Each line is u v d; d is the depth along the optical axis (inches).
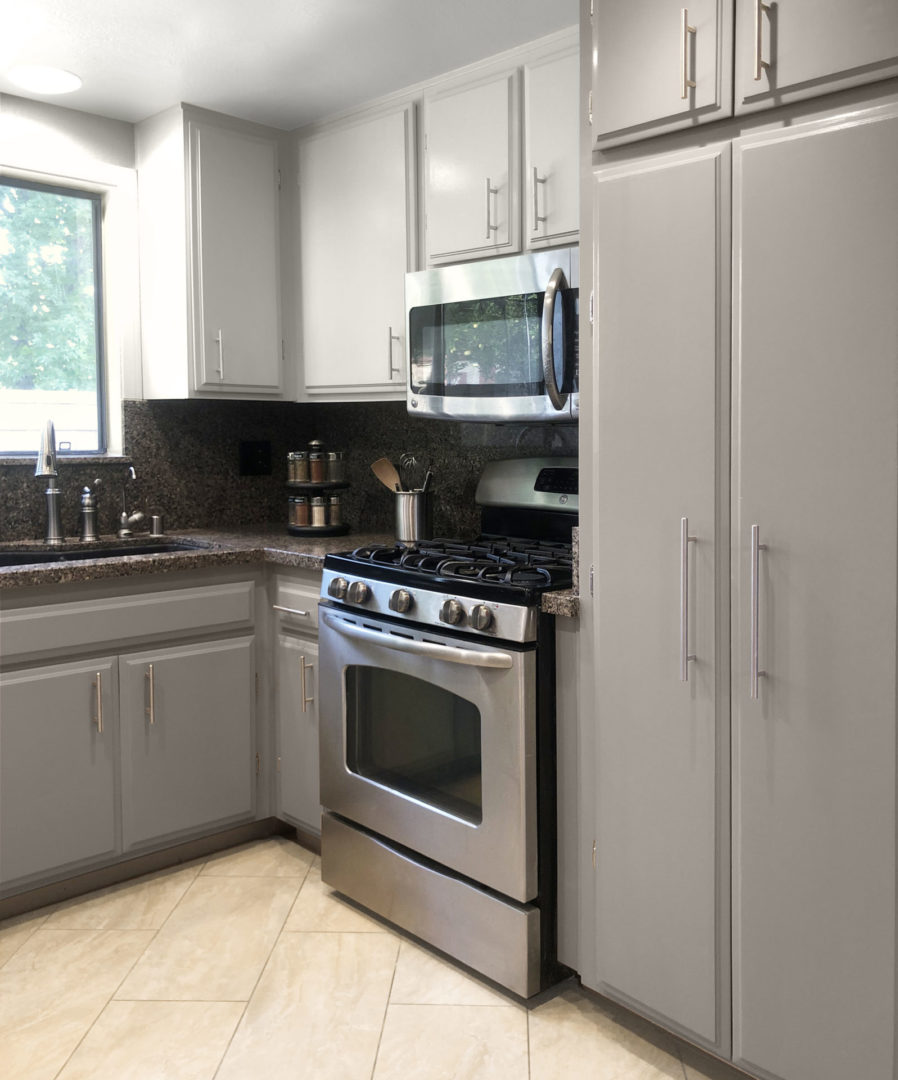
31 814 93.4
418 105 106.1
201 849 108.6
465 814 83.8
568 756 78.5
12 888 93.4
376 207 111.0
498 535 109.5
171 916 95.0
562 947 80.5
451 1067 72.4
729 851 66.7
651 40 66.1
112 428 123.0
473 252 101.2
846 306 57.8
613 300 70.5
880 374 56.7
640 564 70.2
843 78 56.9
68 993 81.8
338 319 117.2
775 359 61.3
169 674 102.3
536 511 105.5
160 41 94.6
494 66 97.7
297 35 93.0
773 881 64.1
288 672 108.1
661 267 67.2
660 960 71.6
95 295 121.4
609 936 75.3
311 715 105.3
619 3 67.8
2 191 112.6
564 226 92.5
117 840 100.0
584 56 72.0
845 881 60.6
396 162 108.0
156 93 108.6
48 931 91.9
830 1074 62.2
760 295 61.7
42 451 110.9
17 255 114.4
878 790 58.6
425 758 87.9
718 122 63.7
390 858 91.6
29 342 116.3
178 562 101.0
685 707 68.2
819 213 58.6
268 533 125.2
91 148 116.0
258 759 111.3
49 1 85.7
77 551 114.8
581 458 74.8
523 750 77.7
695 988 69.3
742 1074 71.4
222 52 97.3
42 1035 76.0
